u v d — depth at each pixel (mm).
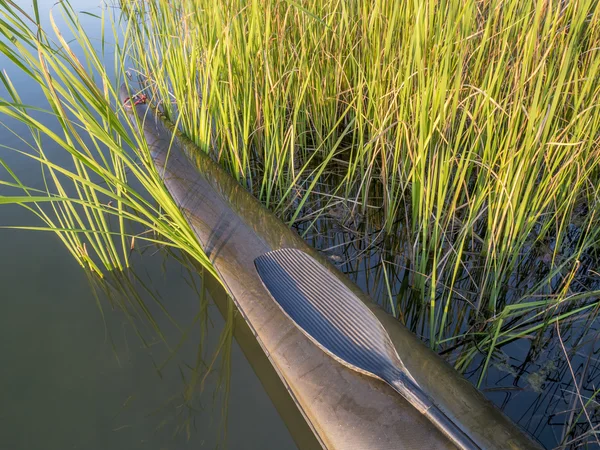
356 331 1128
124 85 2895
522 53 1543
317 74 2090
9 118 2635
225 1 2010
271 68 2023
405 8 1824
